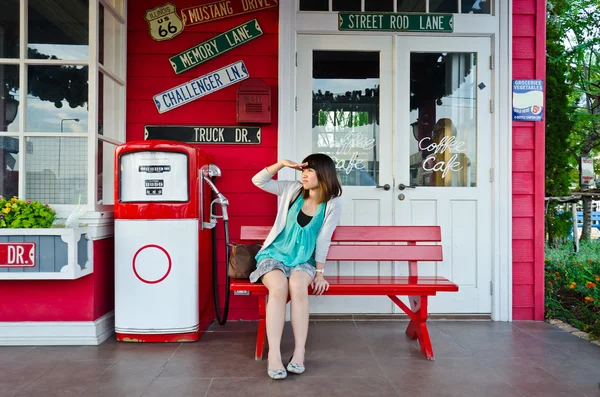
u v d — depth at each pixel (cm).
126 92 354
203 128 357
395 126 365
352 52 367
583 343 302
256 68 360
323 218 270
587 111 786
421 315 276
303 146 364
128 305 296
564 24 737
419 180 368
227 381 233
